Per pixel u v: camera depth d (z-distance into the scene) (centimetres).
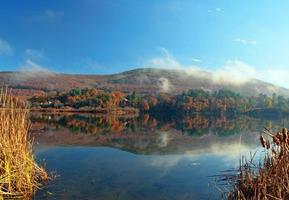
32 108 13338
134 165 2048
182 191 1496
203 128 5900
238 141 3462
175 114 16975
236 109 18688
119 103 17288
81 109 14675
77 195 1412
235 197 1312
